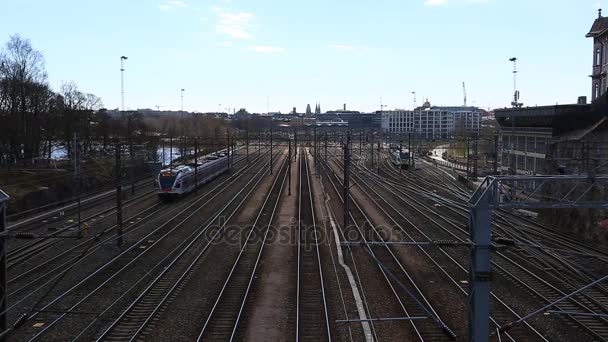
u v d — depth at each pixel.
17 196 42.88
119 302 22.20
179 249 32.38
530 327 19.09
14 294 23.16
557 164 43.38
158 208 49.06
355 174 81.50
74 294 23.28
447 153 115.12
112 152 78.12
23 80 63.78
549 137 50.31
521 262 28.78
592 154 40.28
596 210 34.47
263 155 123.00
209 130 139.25
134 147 79.44
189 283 25.14
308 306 21.83
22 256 29.92
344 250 30.30
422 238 35.56
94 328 19.25
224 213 46.22
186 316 20.64
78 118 74.75
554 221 39.50
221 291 23.62
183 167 58.28
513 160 60.03
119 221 32.47
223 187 66.31
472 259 14.49
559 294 23.23
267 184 69.31
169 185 52.81
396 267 28.16
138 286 24.53
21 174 51.78
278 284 25.08
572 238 34.41
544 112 49.91
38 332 18.88
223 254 31.03
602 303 22.05
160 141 99.56
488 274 14.09
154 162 72.06
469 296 14.95
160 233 37.09
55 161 65.12
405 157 90.12
